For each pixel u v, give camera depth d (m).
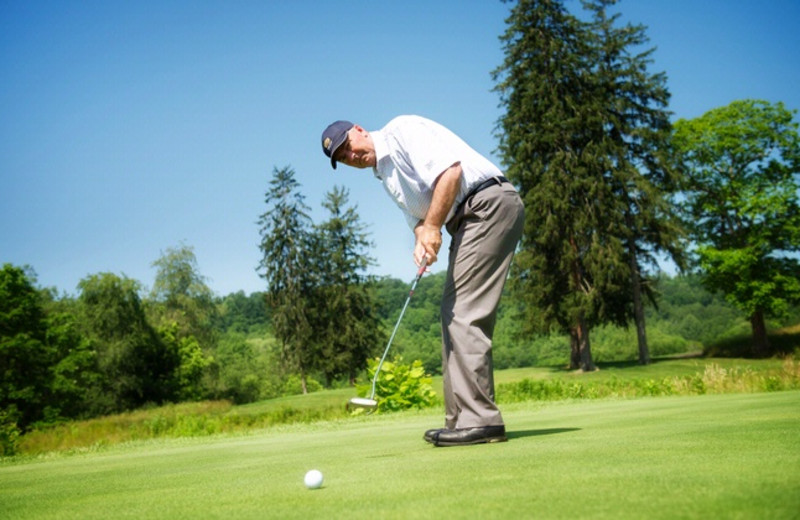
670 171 31.80
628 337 64.06
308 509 1.58
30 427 33.06
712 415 3.85
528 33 31.50
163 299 52.38
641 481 1.60
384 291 86.88
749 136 33.72
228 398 53.53
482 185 3.16
